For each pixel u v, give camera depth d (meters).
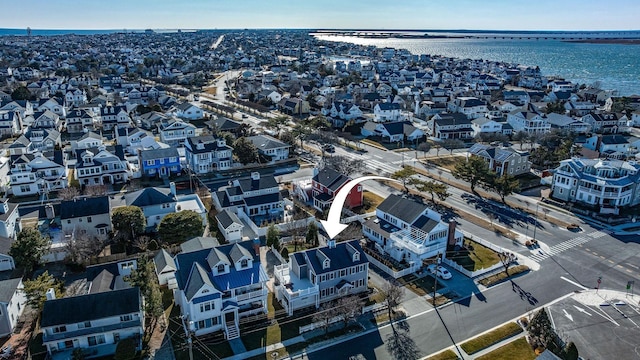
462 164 104.94
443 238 72.31
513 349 51.47
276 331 54.66
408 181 100.81
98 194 93.06
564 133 142.38
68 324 49.84
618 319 57.16
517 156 110.56
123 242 74.06
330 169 94.56
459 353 50.78
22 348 51.34
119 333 52.09
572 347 47.91
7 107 158.38
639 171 93.44
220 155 112.06
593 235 80.19
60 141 132.62
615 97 199.25
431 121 151.75
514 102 197.88
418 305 59.91
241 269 57.41
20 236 66.31
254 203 85.38
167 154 107.44
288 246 74.69
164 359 49.84
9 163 101.62
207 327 54.22
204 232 78.44
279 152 120.69
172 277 63.31
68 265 67.50
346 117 167.50
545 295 62.22
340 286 60.72
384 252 73.81
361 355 50.56
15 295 55.75
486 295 62.12
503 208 91.44
